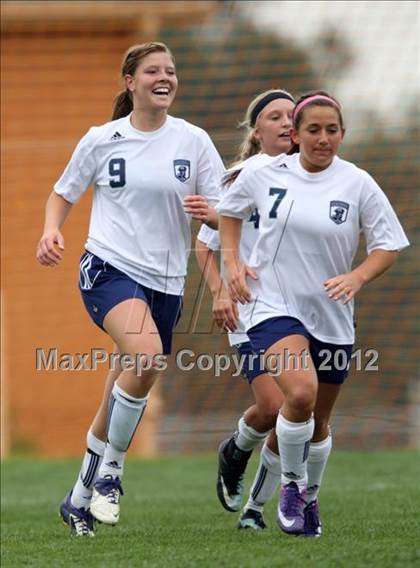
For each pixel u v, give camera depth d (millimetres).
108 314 20578
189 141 21469
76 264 51531
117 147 21219
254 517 22453
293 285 19812
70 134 54062
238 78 53125
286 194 19766
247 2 52688
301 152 19844
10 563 18594
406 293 48531
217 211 20688
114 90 53938
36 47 53844
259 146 23766
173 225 21328
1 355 49594
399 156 48344
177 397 49094
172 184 21125
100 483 20891
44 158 52594
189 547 19297
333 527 22125
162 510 28844
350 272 19547
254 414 22500
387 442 47281
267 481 22062
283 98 23266
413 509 25281
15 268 52156
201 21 53344
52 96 53938
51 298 51812
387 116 49031
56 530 23672
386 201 19859
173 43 53781
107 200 21266
